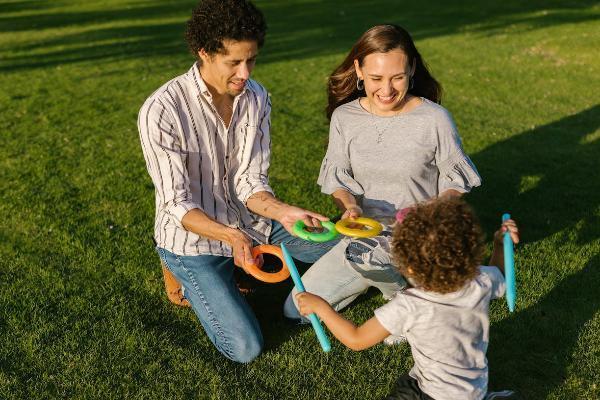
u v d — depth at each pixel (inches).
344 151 139.2
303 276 137.7
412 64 130.6
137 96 324.5
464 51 412.5
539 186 202.5
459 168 133.6
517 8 569.9
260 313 143.4
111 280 153.8
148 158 126.9
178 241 131.0
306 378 122.0
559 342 129.5
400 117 132.9
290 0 671.1
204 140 129.2
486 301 100.0
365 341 101.7
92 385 119.4
